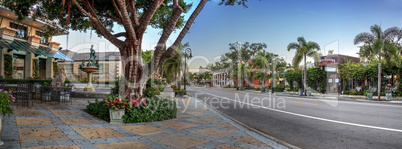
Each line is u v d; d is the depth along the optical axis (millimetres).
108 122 6707
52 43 21828
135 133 5531
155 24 12414
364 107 12297
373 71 21406
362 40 18203
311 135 6086
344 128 6863
